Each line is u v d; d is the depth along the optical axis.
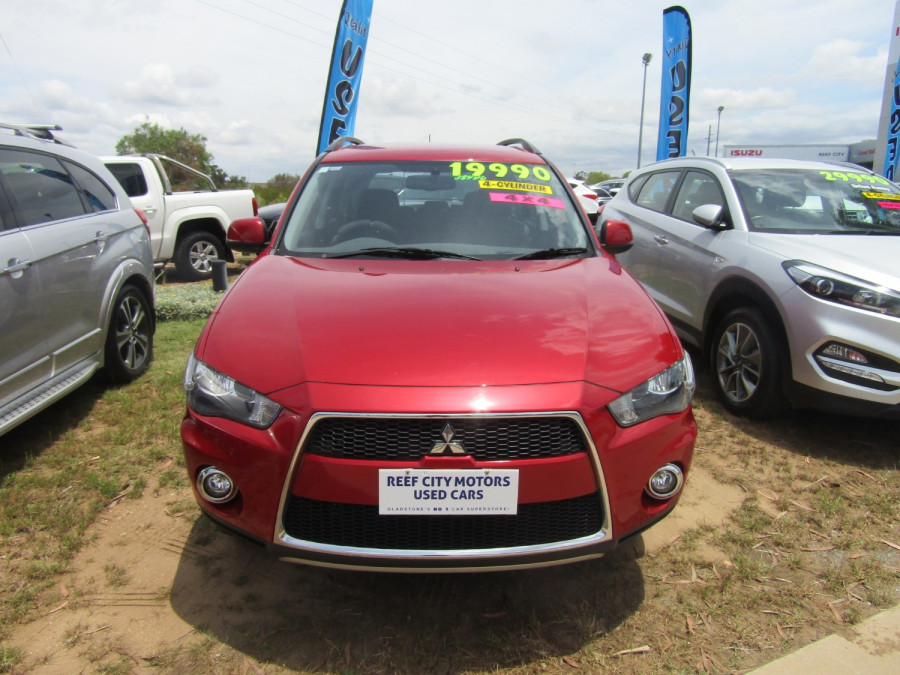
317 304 2.32
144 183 8.50
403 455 1.87
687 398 2.22
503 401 1.88
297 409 1.89
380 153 3.61
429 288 2.47
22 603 2.25
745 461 3.36
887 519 2.86
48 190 3.69
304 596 2.32
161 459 3.31
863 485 3.15
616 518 2.00
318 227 3.12
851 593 2.38
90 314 3.83
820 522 2.83
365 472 1.87
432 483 1.87
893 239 3.85
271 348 2.08
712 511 2.92
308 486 1.90
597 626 2.19
